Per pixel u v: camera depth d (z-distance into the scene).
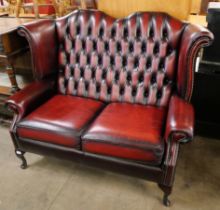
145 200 1.64
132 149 1.47
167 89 1.81
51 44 2.00
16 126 1.76
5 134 2.34
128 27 1.83
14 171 1.91
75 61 2.03
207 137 2.20
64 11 2.65
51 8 2.85
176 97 1.69
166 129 1.45
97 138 1.53
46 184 1.79
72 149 1.66
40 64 1.94
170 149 1.43
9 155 2.08
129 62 1.87
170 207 1.58
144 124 1.59
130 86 1.90
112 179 1.81
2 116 2.49
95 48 1.95
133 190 1.72
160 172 1.48
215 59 1.93
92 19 1.92
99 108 1.88
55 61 2.08
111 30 1.88
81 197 1.68
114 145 1.50
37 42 1.88
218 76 1.94
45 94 1.99
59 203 1.64
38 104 1.92
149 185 1.75
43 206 1.63
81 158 1.66
